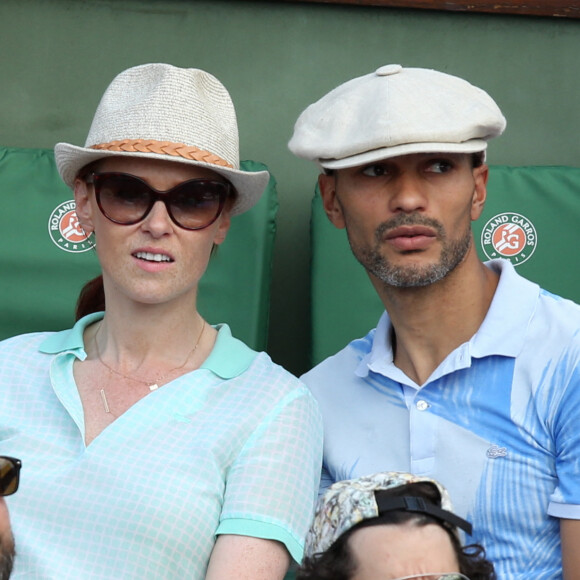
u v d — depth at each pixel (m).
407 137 6.80
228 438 6.57
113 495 6.35
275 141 11.18
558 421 6.73
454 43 11.12
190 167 6.84
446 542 5.09
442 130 6.82
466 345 7.02
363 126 6.96
